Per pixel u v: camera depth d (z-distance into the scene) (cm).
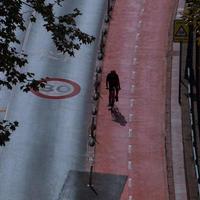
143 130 8556
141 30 11050
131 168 7819
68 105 9094
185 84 9425
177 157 7900
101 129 8594
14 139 8288
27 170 7725
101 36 10812
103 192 7338
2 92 9288
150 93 9375
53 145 8231
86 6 11681
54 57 10225
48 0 11625
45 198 7231
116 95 8962
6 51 4525
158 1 11925
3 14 4506
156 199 7231
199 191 6850
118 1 11944
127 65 10100
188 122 8556
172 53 10275
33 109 8981
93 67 10050
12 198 7219
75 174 7681
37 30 10925
